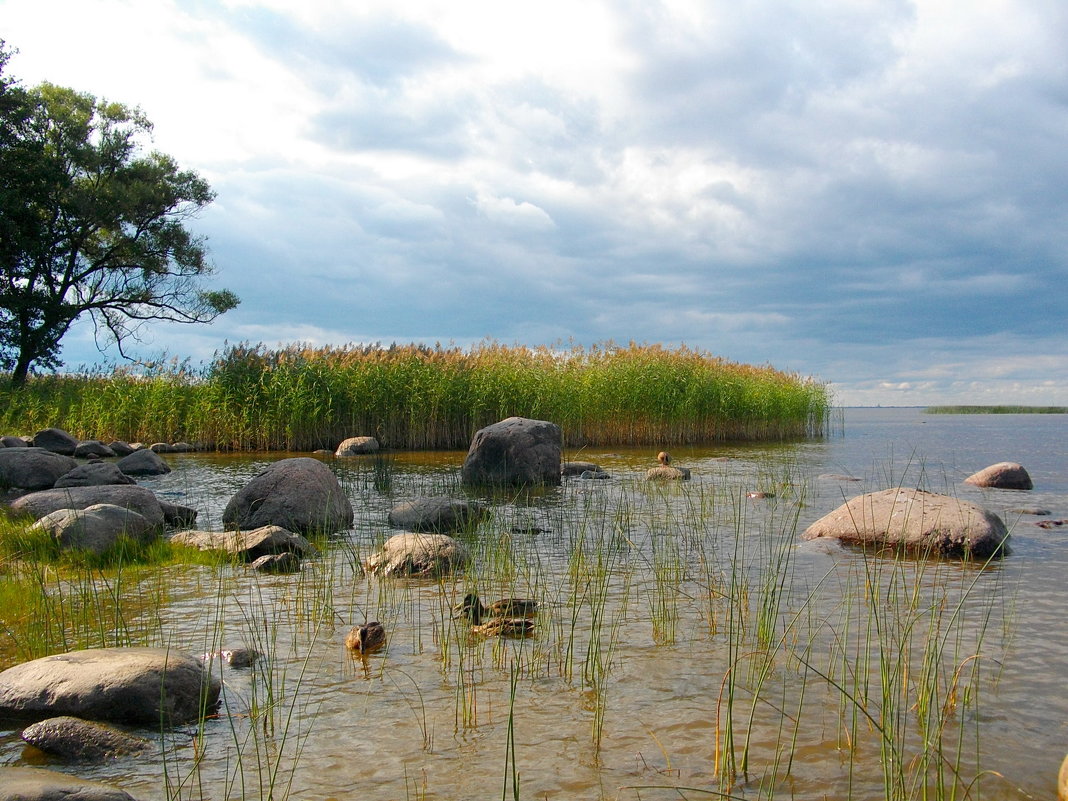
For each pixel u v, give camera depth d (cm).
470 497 1507
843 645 626
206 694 503
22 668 517
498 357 2884
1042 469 2031
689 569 895
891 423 6366
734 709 506
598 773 422
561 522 1214
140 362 2842
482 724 484
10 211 3284
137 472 1859
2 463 1527
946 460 2320
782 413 3544
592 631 595
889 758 438
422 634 665
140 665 500
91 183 3672
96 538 940
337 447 2644
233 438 2595
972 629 663
